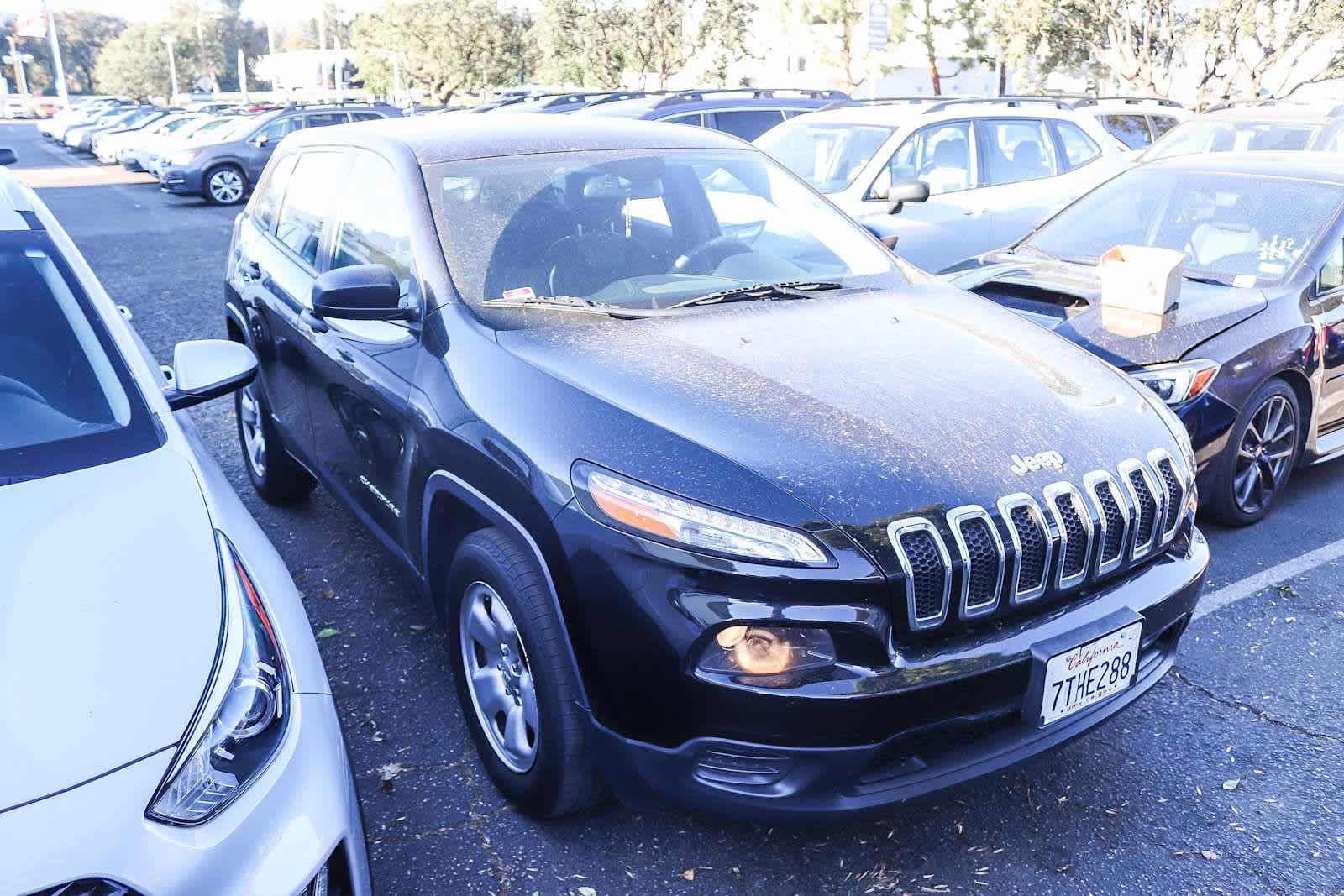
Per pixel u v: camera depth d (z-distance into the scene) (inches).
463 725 125.0
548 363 107.2
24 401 94.4
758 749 86.8
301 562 167.6
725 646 86.7
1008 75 1139.9
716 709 86.9
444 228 125.9
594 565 91.2
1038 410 104.8
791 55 1174.3
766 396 101.1
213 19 4232.3
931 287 138.8
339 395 138.4
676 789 91.0
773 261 139.1
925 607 89.6
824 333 117.6
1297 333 177.2
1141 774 116.7
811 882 100.8
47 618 71.6
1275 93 729.6
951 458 95.6
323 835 69.8
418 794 112.7
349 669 136.7
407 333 122.3
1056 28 808.3
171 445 93.8
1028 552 94.0
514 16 1615.4
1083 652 94.0
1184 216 208.1
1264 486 182.9
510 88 1585.9
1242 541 177.2
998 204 312.2
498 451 101.5
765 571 85.7
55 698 66.5
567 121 155.0
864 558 87.0
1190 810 110.7
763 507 88.4
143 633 71.6
